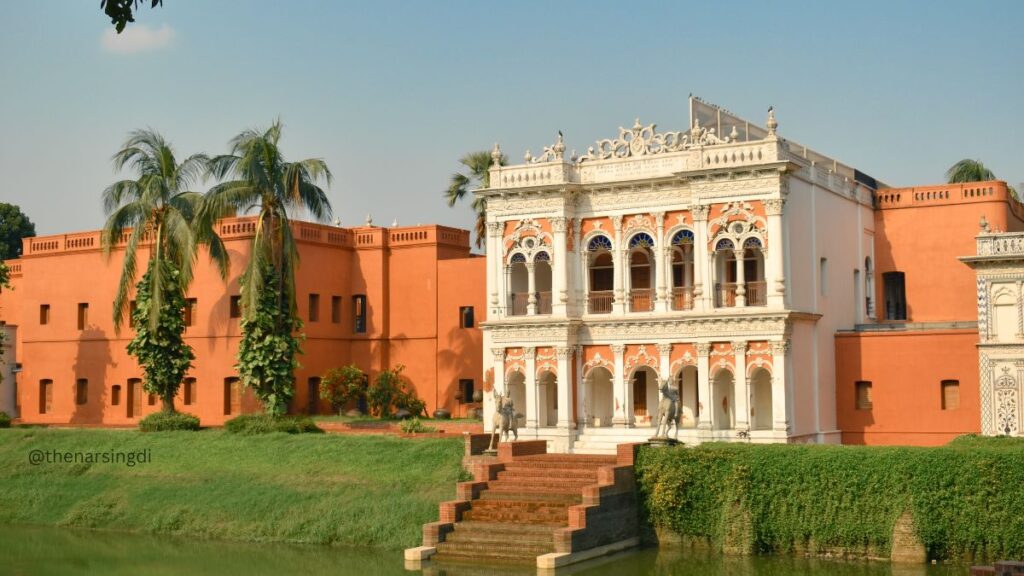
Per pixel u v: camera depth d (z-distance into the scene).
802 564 33.28
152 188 48.28
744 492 35.25
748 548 34.81
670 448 36.66
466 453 40.22
